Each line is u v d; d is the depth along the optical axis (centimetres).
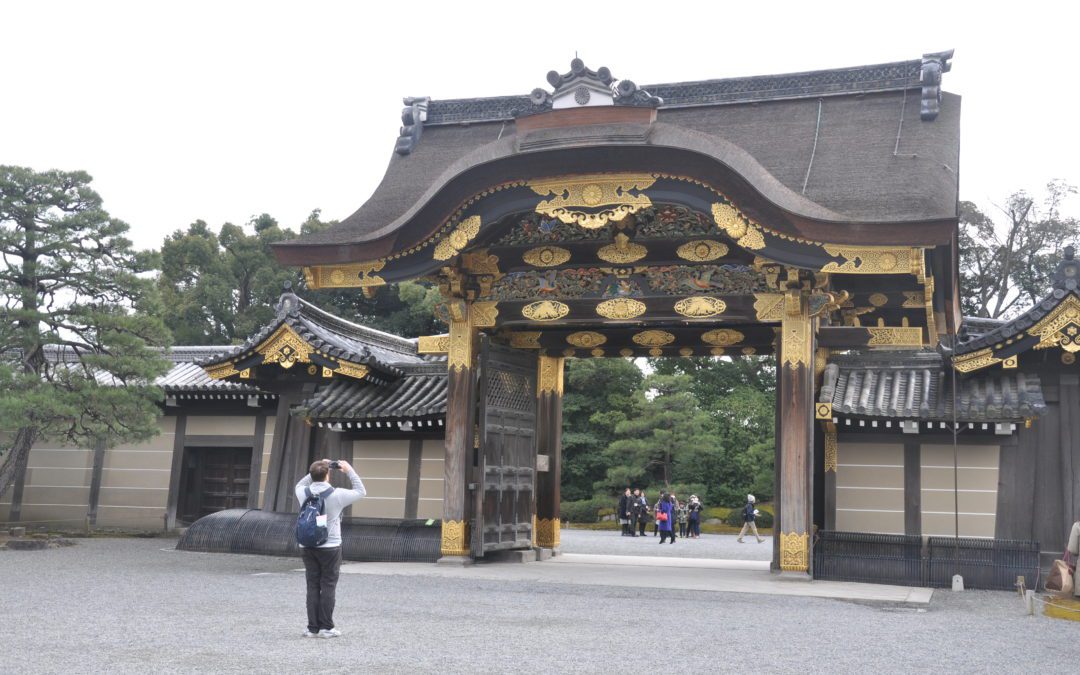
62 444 2422
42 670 724
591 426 4838
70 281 2292
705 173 1544
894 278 1748
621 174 1595
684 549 2733
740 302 1669
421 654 821
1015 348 1658
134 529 2712
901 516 1705
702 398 5178
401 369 2139
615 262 1750
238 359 2111
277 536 1981
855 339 1777
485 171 1638
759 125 1881
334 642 875
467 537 1762
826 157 1739
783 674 773
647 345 1961
